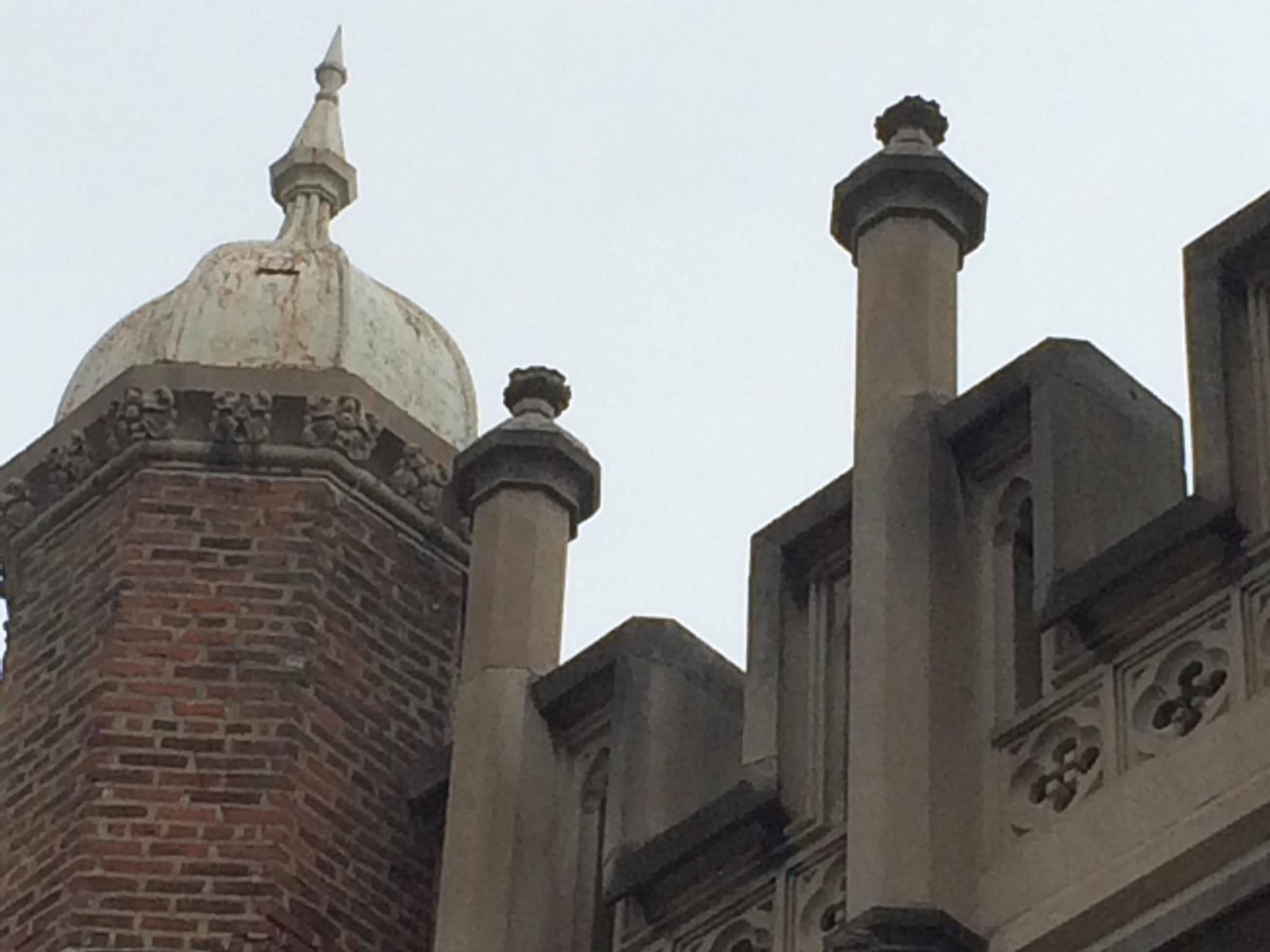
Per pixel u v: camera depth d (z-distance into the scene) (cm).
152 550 1631
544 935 1423
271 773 1556
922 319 1376
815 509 1391
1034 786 1239
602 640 1473
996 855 1232
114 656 1593
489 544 1542
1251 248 1276
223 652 1598
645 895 1370
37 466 1698
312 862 1541
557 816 1459
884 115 1452
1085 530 1277
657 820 1395
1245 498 1220
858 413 1359
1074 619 1248
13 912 1534
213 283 1730
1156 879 1160
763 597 1387
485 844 1441
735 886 1341
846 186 1422
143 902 1510
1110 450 1309
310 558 1631
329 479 1661
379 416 1678
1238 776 1161
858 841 1245
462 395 1752
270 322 1708
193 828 1535
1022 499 1316
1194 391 1252
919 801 1243
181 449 1661
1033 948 1191
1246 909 1120
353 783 1582
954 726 1267
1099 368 1328
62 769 1571
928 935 1204
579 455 1568
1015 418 1327
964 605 1303
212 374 1672
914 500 1321
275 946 1502
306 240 1800
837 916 1292
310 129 1858
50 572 1669
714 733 1441
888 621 1290
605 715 1466
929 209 1409
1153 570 1229
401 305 1777
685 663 1450
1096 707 1232
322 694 1593
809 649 1371
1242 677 1187
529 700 1488
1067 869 1200
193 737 1566
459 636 1677
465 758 1475
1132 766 1205
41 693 1614
